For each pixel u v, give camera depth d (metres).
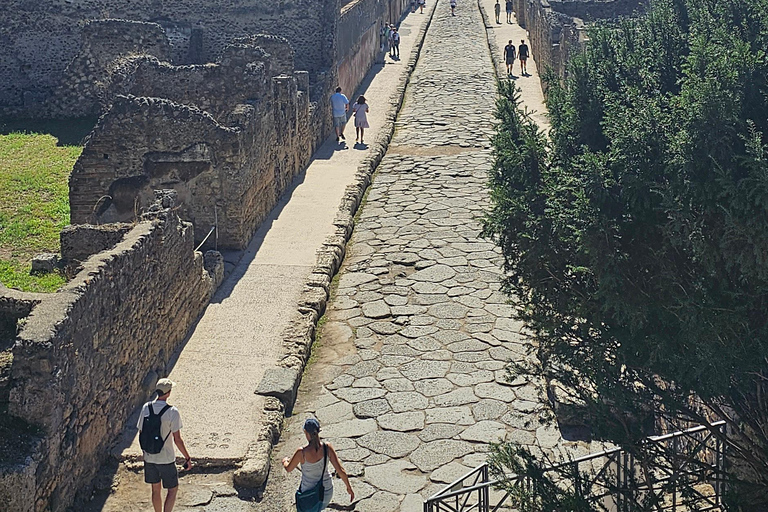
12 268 16.12
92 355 11.21
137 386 12.77
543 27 36.28
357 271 18.23
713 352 7.76
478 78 38.66
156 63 21.77
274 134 21.53
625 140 8.33
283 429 12.75
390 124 30.03
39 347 9.96
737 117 7.84
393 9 53.44
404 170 25.31
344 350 15.02
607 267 8.20
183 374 13.79
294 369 13.82
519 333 15.40
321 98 27.78
